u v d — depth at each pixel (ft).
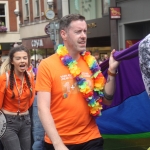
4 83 14.21
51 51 76.84
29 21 84.28
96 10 60.44
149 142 12.98
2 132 14.25
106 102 10.48
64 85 9.52
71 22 9.49
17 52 14.37
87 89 9.60
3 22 103.86
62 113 9.57
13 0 103.55
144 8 48.80
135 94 12.21
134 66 11.78
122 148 13.03
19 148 14.47
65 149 8.64
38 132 16.63
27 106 14.93
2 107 14.48
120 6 53.16
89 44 64.13
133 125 12.73
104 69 11.29
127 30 53.16
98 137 9.96
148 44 7.63
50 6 60.23
